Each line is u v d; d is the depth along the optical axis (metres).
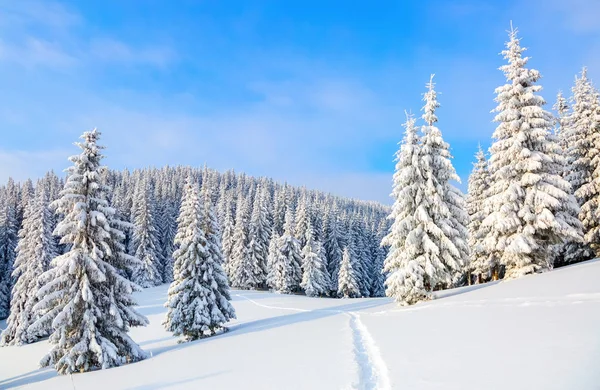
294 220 74.94
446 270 23.83
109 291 18.30
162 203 83.50
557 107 33.88
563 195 21.92
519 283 18.89
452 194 24.84
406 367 7.58
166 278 70.38
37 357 32.22
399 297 23.69
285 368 9.52
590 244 26.86
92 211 18.11
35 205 40.72
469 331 10.20
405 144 26.05
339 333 14.92
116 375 13.20
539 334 8.35
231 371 10.12
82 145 18.52
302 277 62.81
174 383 9.69
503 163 24.25
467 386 5.78
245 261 64.44
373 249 80.12
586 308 10.44
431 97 25.89
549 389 5.07
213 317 25.34
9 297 53.66
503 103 24.28
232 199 92.88
